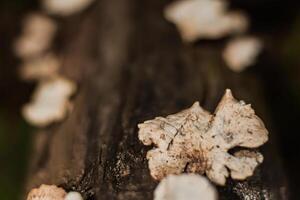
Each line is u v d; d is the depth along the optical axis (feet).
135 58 1.07
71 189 0.84
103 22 1.18
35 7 1.50
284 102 1.25
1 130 1.35
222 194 0.80
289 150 1.22
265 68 1.22
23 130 1.35
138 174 0.81
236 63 1.09
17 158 1.31
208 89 0.98
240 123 0.82
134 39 1.12
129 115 0.92
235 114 0.82
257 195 0.82
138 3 1.18
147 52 1.08
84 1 1.26
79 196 0.80
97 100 0.99
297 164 1.21
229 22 1.09
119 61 1.08
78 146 0.91
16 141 1.34
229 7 1.27
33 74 1.33
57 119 1.02
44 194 0.82
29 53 1.37
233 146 0.81
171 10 1.10
